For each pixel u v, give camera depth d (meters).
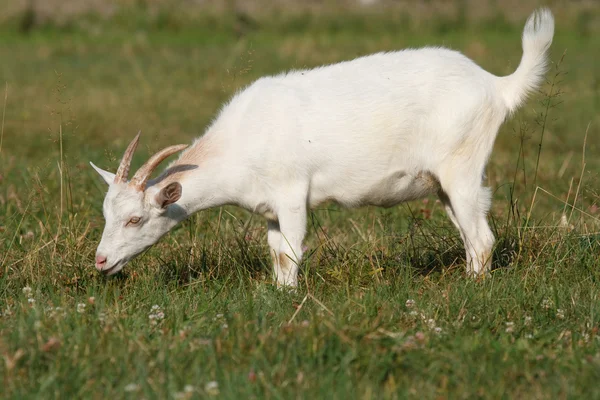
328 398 8.51
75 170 18.78
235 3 51.09
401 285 12.28
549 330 10.32
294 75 13.05
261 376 8.86
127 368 9.14
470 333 10.24
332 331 9.62
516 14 49.12
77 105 29.02
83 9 49.22
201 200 12.62
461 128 12.63
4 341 9.60
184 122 27.41
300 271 13.14
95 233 15.02
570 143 23.98
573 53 39.69
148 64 37.53
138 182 12.05
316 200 12.98
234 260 13.56
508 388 8.89
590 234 13.80
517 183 19.02
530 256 13.05
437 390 8.78
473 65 13.05
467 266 12.95
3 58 38.44
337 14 48.25
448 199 13.32
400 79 12.72
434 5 50.44
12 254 13.80
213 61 37.50
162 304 11.48
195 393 8.56
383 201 13.34
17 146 23.39
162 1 50.34
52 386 8.79
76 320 10.34
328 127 12.52
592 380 8.88
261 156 12.49
